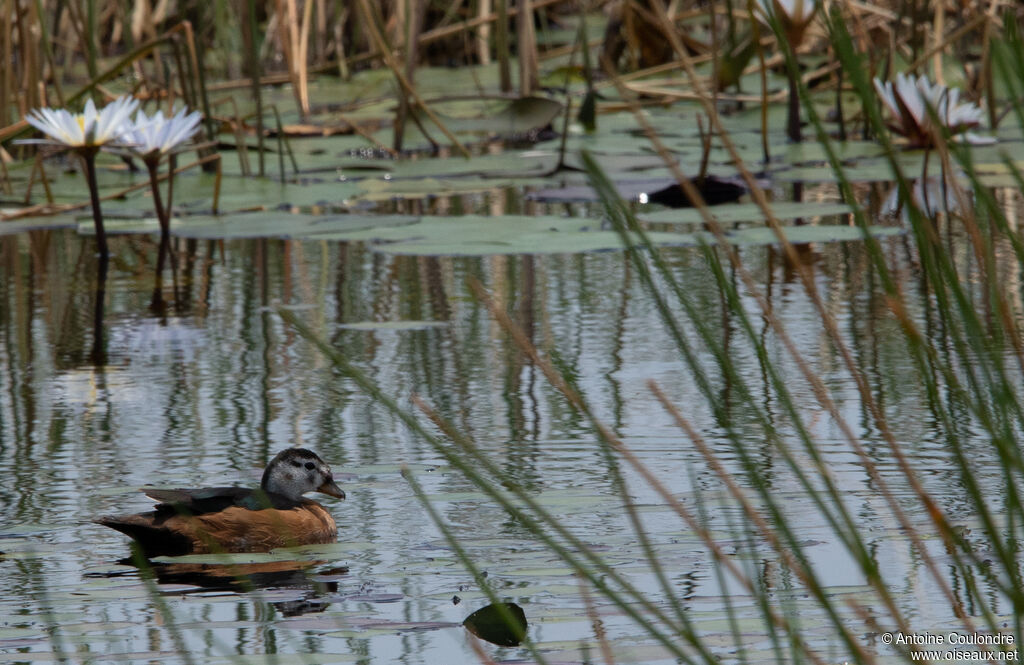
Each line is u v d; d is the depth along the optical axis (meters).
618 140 23.14
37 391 11.34
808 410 10.39
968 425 9.87
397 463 9.41
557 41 31.22
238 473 9.14
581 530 7.93
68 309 14.38
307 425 10.32
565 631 6.40
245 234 16.31
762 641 6.22
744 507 4.85
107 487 8.86
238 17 28.00
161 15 28.14
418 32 23.62
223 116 23.97
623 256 16.78
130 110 16.48
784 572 7.14
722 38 27.98
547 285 15.16
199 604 6.89
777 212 16.66
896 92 20.23
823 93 26.45
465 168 20.88
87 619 6.65
